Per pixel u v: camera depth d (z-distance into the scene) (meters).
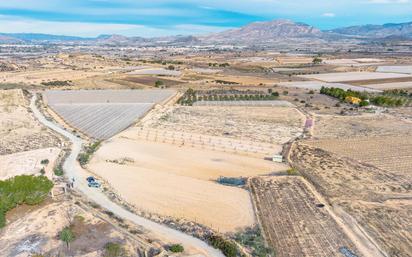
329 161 82.69
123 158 82.31
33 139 95.31
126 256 45.84
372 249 50.66
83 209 57.09
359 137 99.75
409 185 71.06
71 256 45.62
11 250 46.75
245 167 79.06
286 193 66.62
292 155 86.50
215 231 53.31
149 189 66.25
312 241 51.94
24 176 58.66
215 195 64.88
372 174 75.94
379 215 59.75
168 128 107.25
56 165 76.62
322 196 66.06
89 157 82.12
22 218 53.81
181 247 47.19
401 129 107.56
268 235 53.19
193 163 80.62
